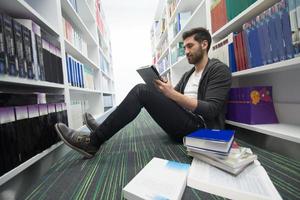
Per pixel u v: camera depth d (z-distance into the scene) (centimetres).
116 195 57
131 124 210
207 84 111
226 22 125
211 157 69
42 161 90
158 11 406
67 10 171
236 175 60
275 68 87
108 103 407
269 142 99
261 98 108
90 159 92
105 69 371
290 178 62
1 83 79
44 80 98
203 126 107
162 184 55
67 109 131
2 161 63
